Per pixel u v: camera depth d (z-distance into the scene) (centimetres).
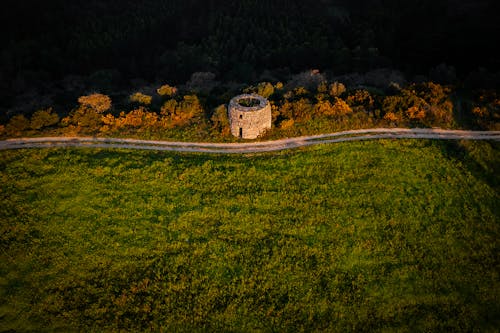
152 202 7750
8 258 6819
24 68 13875
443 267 6800
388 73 12544
